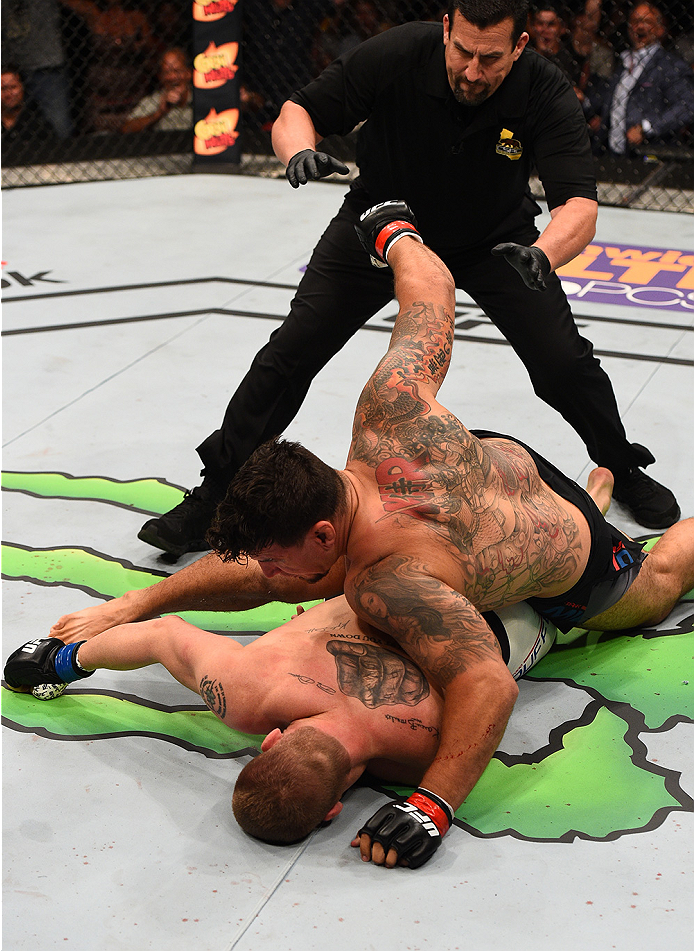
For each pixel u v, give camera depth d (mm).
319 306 2553
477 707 1630
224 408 3400
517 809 1793
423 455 1788
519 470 1961
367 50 2357
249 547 1688
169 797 1833
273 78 6859
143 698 2115
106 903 1601
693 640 2252
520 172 2445
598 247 5062
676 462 2979
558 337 2500
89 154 7090
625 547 2143
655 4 6305
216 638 1908
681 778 1855
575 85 6141
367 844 1669
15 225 5535
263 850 1709
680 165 6340
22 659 2088
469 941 1523
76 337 4012
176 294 4480
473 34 2121
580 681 2127
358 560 1754
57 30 6703
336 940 1527
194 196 6121
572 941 1521
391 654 1822
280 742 1685
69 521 2756
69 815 1786
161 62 7133
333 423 3234
